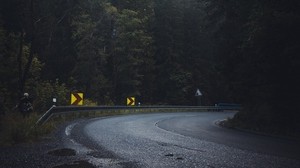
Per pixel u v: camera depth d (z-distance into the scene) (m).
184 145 11.75
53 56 47.34
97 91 49.12
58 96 32.19
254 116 20.25
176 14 68.25
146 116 30.31
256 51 17.31
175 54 64.44
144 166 8.35
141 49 56.00
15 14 31.17
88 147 10.80
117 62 54.75
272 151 11.02
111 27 54.41
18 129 12.05
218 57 24.75
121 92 56.28
